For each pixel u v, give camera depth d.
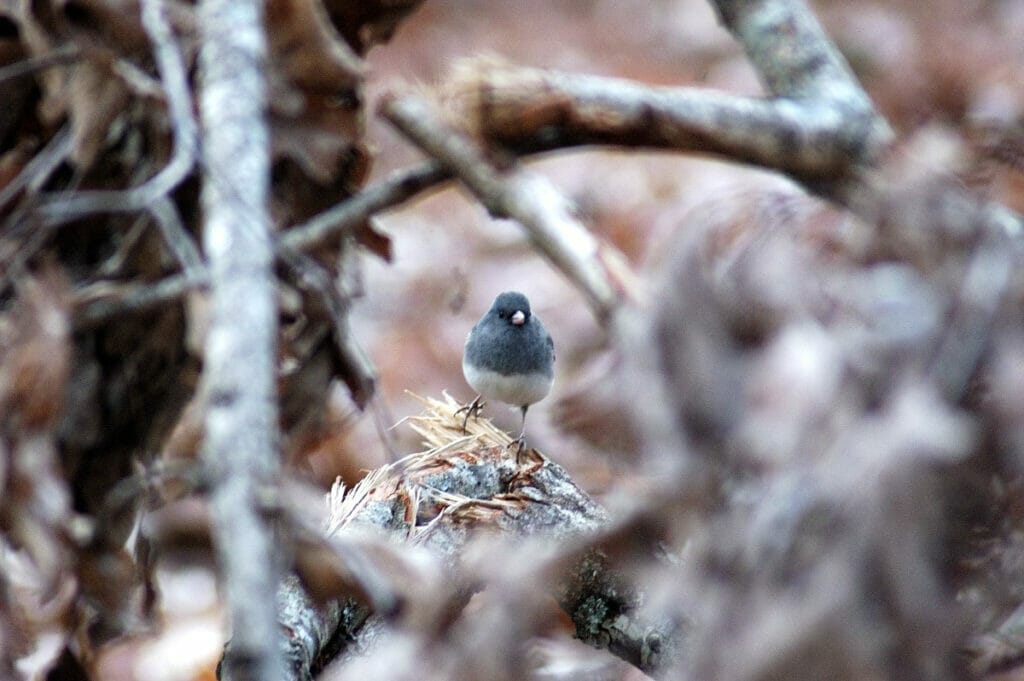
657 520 4.54
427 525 8.36
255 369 4.45
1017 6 25.45
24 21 6.48
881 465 4.10
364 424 15.98
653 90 6.04
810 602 4.06
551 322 20.67
